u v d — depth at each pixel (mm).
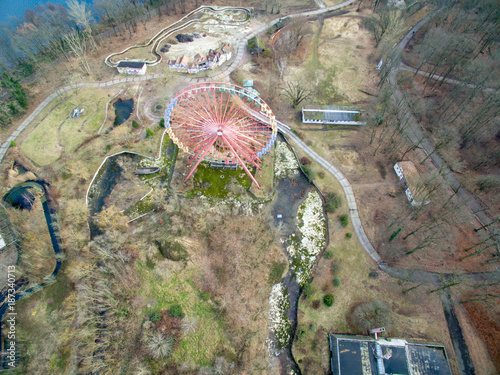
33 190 113000
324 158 121250
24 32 147125
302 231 104938
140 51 160375
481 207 107062
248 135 118375
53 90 143875
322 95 141500
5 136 127688
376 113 124625
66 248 100375
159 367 82500
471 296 90500
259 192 112562
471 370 80500
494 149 119062
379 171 117438
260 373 81625
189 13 183375
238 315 89625
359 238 102500
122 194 112125
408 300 90750
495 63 137000
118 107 138500
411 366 77438
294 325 89375
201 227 104312
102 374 81250
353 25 175125
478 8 158375
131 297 92188
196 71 149500
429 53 140375
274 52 159375
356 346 80875
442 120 128000
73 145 124562
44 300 91562
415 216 102875
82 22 152000
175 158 120875
